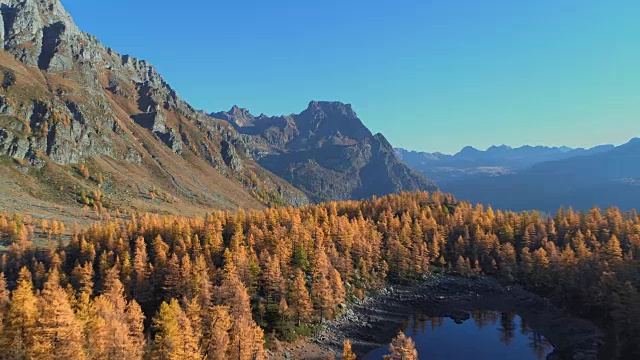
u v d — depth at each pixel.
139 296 97.25
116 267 101.44
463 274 144.38
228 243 132.50
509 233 160.88
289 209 182.25
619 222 150.75
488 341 96.94
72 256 125.00
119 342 58.66
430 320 111.12
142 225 147.88
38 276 102.31
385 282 133.38
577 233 142.00
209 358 68.00
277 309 97.75
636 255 120.81
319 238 131.50
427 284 136.50
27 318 59.62
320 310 101.62
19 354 52.81
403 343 57.78
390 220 167.25
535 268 134.00
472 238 161.88
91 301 78.12
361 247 136.38
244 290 86.69
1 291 78.62
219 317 74.00
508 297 128.50
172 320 67.31
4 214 173.12
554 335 98.94
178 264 99.88
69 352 54.31
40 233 171.00
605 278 97.19
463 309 119.81
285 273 107.94
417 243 153.88
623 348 78.62
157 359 61.16
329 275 112.38
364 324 104.06
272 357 82.44
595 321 97.69
